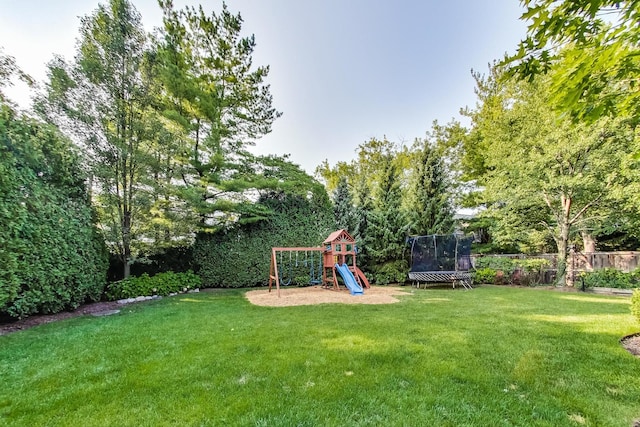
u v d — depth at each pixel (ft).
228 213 34.06
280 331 14.11
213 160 33.53
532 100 35.40
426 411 7.13
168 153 28.76
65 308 20.31
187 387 8.36
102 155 25.32
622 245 44.62
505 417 6.89
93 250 22.30
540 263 34.27
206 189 33.32
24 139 17.26
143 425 6.62
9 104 18.02
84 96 24.56
